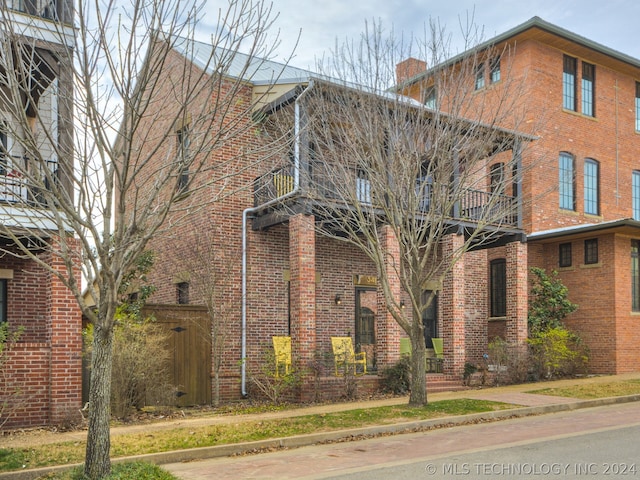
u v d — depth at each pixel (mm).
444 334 18516
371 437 11414
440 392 17016
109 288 7441
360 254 19359
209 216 16703
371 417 12555
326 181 15969
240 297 16875
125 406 13102
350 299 19031
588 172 24234
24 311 14195
